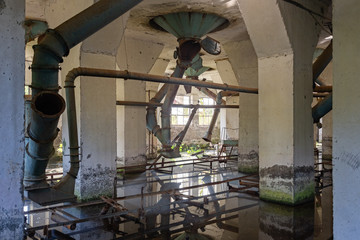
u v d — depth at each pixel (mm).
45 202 5387
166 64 18031
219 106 15312
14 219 3010
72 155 6133
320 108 8391
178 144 13562
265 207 7555
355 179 2797
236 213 7078
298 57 7680
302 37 7805
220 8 9812
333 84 2988
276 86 7859
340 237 2887
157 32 12336
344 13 2934
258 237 5590
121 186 10336
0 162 2916
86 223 6328
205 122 26219
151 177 12008
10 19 2975
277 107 7848
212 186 10188
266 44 7855
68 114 6289
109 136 8211
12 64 2990
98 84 7957
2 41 2926
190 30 10578
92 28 4699
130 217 6625
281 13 7164
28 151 5555
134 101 13336
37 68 4598
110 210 7227
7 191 2965
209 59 17359
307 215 6918
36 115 4555
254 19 7652
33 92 4742
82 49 7621
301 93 7793
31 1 8969
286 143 7680
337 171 2916
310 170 8039
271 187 7992
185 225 6230
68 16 7844
